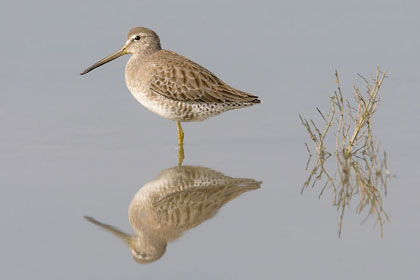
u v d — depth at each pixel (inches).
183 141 678.5
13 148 645.9
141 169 606.5
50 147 652.1
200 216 514.6
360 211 516.7
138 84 673.6
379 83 650.2
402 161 607.8
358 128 626.8
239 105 666.8
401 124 690.8
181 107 663.1
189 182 578.9
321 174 588.7
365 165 604.1
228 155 637.9
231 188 565.0
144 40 690.8
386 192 549.6
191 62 680.4
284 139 674.8
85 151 645.3
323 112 727.7
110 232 491.8
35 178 581.3
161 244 473.7
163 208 529.3
